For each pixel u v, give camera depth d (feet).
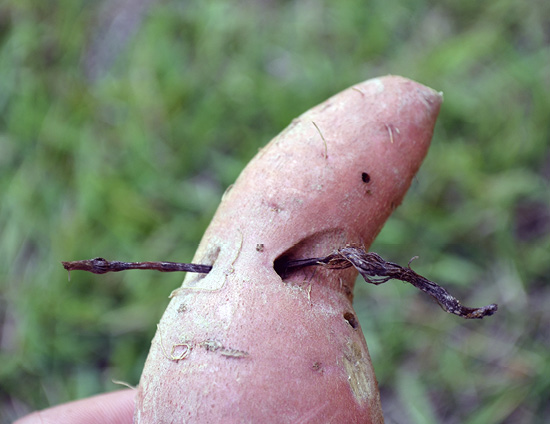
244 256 0.56
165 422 0.53
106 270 0.57
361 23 1.19
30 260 1.06
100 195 1.04
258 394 0.52
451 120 1.08
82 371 0.97
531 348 0.95
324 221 0.58
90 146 1.11
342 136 0.60
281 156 0.60
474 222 1.01
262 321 0.54
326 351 0.55
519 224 1.04
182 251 1.01
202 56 1.17
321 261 0.57
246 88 1.13
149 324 0.97
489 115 1.08
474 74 1.13
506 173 1.03
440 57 1.11
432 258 1.00
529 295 0.98
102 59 1.23
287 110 1.08
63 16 1.25
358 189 0.59
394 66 1.14
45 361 0.97
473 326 0.97
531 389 0.92
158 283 0.99
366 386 0.56
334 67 1.14
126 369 0.96
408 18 1.20
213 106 1.12
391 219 1.01
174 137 1.10
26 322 0.99
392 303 0.98
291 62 1.17
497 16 1.17
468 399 0.93
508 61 1.13
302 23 1.21
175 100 1.13
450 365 0.95
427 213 1.01
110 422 0.74
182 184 1.07
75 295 1.00
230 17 1.22
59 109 1.15
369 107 0.61
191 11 1.22
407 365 0.96
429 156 1.05
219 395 0.53
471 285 0.99
